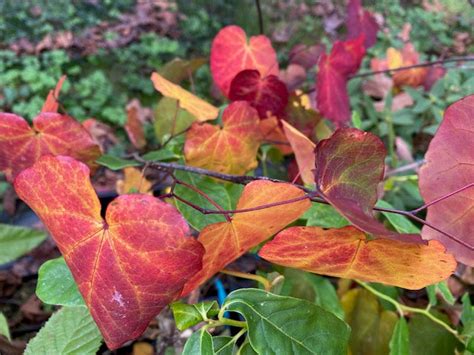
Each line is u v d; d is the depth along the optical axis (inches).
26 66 39.0
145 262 7.2
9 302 18.1
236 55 14.1
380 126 23.3
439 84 24.8
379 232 5.9
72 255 7.5
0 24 43.4
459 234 8.2
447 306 13.3
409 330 12.1
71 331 9.9
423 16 53.1
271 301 8.4
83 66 41.4
